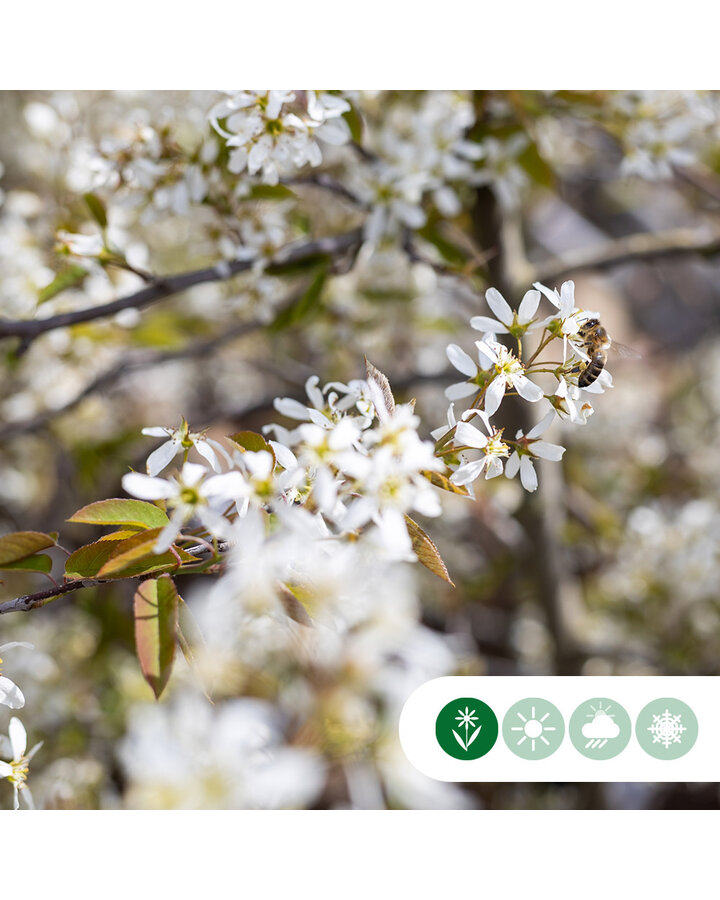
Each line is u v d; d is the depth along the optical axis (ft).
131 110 2.89
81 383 3.10
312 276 2.47
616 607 3.76
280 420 3.55
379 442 1.59
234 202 2.25
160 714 2.27
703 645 3.59
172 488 1.58
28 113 2.79
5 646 1.81
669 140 2.50
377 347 3.51
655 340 5.65
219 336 3.24
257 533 1.58
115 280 2.65
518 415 2.92
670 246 3.05
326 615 1.68
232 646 2.25
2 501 3.67
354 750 2.35
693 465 4.26
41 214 2.73
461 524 3.98
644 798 3.57
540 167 2.58
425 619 3.92
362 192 2.33
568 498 3.99
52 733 2.93
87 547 1.68
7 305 2.63
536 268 3.05
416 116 2.45
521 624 4.08
